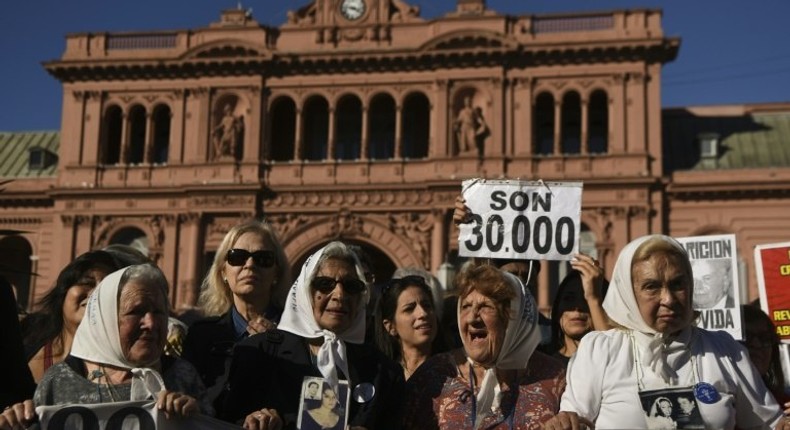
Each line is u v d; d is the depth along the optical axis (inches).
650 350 255.1
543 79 1684.3
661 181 1621.6
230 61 1740.9
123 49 1793.8
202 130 1740.9
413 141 1782.7
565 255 380.2
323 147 1807.3
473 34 1674.5
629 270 259.6
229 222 1692.9
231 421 284.2
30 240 1801.2
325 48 1745.8
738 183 1653.5
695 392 250.7
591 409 258.4
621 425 252.4
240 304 349.1
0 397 276.1
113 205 1732.3
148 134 1758.1
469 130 1673.2
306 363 286.2
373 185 1670.8
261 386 286.7
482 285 286.8
